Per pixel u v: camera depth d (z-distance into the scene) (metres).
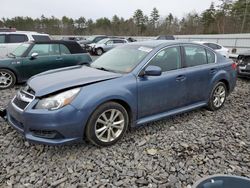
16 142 3.48
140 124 3.71
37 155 3.16
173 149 3.37
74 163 2.99
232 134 3.90
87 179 2.71
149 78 3.68
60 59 7.51
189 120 4.44
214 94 4.88
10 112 3.32
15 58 6.89
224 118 4.61
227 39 24.64
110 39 19.69
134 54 3.98
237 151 3.36
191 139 3.68
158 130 3.97
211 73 4.67
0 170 2.86
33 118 2.94
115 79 3.39
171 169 2.91
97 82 3.26
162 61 3.94
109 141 3.37
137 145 3.45
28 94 3.19
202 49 4.66
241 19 51.47
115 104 3.33
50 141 2.96
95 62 4.35
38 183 2.64
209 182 2.20
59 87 3.05
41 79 3.46
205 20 59.28
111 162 3.02
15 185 2.61
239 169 2.93
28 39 10.05
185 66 4.25
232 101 5.83
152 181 2.69
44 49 7.34
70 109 2.95
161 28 68.00
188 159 3.13
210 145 3.51
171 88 3.96
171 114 4.10
